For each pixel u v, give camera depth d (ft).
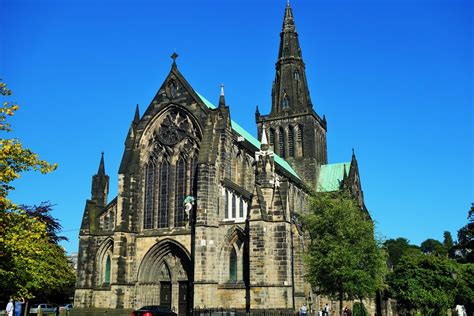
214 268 247.70
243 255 249.96
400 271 362.74
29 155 143.02
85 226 281.54
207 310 229.04
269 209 248.11
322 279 252.21
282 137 469.57
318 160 469.16
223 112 279.28
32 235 152.25
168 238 266.98
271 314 225.15
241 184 291.17
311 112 461.78
